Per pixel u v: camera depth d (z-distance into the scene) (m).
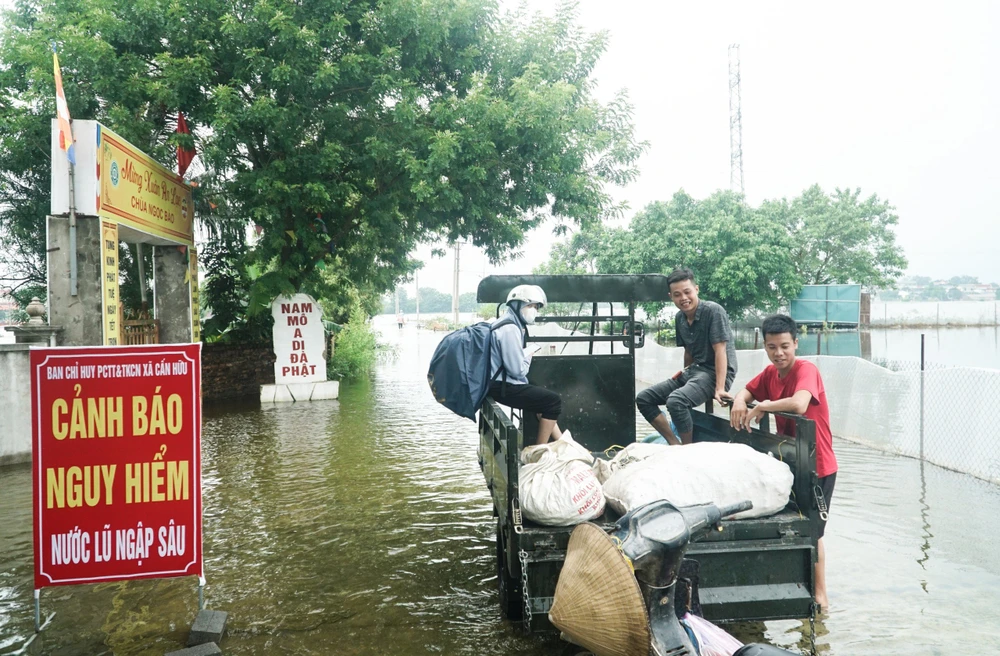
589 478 3.44
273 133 12.38
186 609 4.15
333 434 10.20
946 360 18.25
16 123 12.23
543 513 3.28
